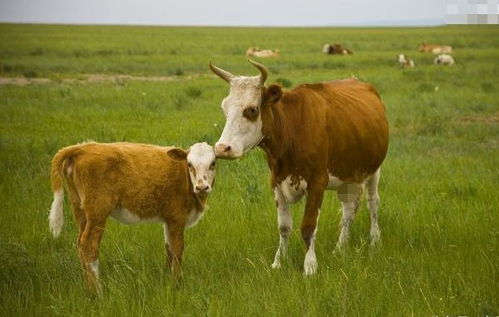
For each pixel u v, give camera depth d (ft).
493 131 64.80
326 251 31.86
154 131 59.52
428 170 47.83
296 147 29.12
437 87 96.32
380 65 152.66
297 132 29.14
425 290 25.34
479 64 153.79
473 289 25.20
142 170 26.61
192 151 26.81
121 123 65.41
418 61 169.68
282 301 24.43
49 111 74.02
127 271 27.37
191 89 90.07
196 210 28.19
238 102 27.30
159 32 396.57
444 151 55.52
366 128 32.17
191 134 57.62
